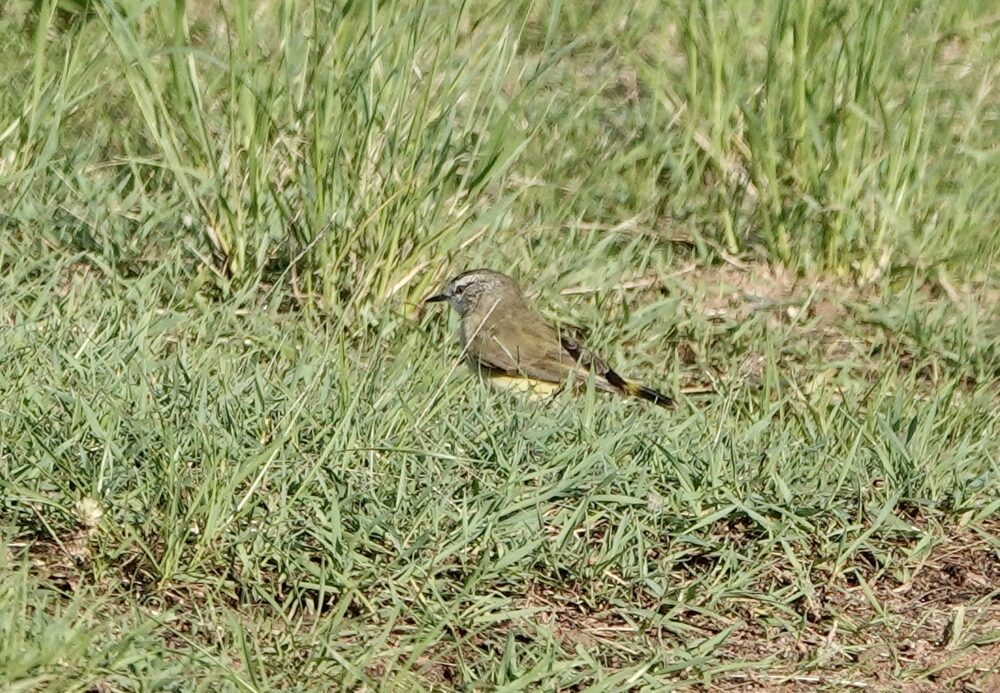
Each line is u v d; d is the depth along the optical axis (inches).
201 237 503.8
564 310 534.3
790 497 366.3
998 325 560.4
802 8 595.8
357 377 402.0
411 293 510.0
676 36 711.1
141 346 390.0
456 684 297.3
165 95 556.1
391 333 474.9
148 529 319.0
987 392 505.4
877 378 507.8
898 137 602.2
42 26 488.1
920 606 350.6
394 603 313.4
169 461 323.0
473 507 343.3
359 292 491.5
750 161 608.4
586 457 363.6
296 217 501.4
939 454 410.6
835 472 391.9
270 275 502.6
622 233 589.6
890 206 586.9
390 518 334.6
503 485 350.0
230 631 298.0
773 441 408.5
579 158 621.3
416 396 397.1
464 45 581.9
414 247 504.1
